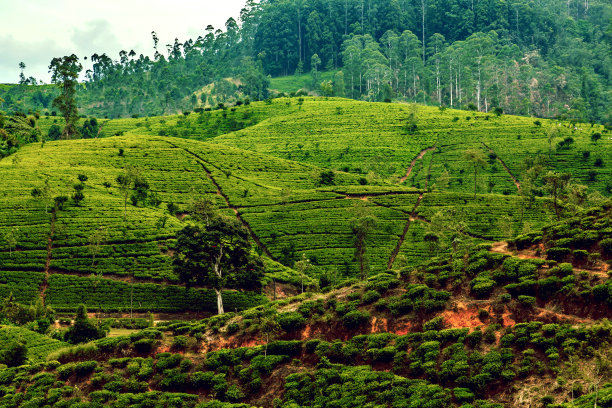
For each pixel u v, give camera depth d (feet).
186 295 312.09
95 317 286.87
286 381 169.27
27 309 273.33
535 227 386.93
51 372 194.70
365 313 182.39
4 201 383.86
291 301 215.31
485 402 136.46
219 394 174.19
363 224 356.59
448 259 197.06
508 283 171.12
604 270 159.63
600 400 119.03
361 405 148.87
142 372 186.39
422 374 154.71
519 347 148.56
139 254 339.57
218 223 306.96
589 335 139.33
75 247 339.36
